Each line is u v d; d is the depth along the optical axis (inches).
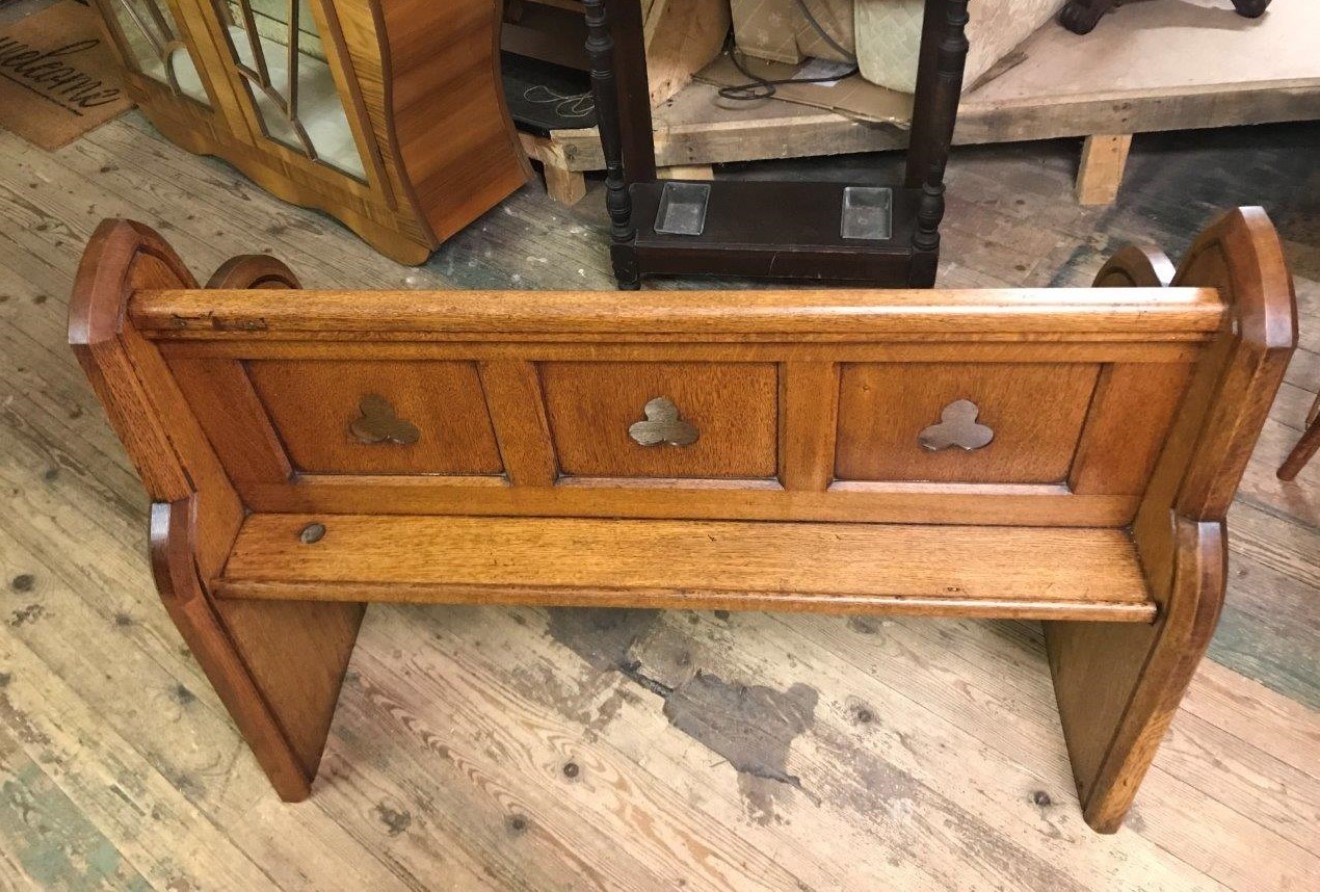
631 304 40.8
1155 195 94.0
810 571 47.5
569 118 96.2
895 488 47.4
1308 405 74.3
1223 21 94.3
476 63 87.9
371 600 49.7
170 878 55.9
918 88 81.5
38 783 60.3
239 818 58.1
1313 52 88.9
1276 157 96.4
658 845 55.4
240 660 51.3
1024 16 90.4
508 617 66.7
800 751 58.7
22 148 115.8
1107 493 46.0
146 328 43.3
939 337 40.1
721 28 98.5
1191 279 41.8
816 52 95.5
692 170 96.1
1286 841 53.3
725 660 63.4
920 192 86.0
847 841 54.9
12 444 81.7
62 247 101.3
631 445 47.6
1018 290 39.4
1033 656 62.2
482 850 55.9
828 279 84.9
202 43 94.6
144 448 44.6
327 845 56.7
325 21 78.0
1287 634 61.6
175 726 62.6
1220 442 38.8
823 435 45.2
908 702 60.5
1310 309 81.2
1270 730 57.4
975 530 48.3
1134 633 47.1
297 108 91.0
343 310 41.9
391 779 59.1
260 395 47.2
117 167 112.1
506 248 96.2
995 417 43.9
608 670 63.5
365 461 50.3
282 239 100.5
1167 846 53.5
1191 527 41.8
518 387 44.9
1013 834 54.6
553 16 106.6
